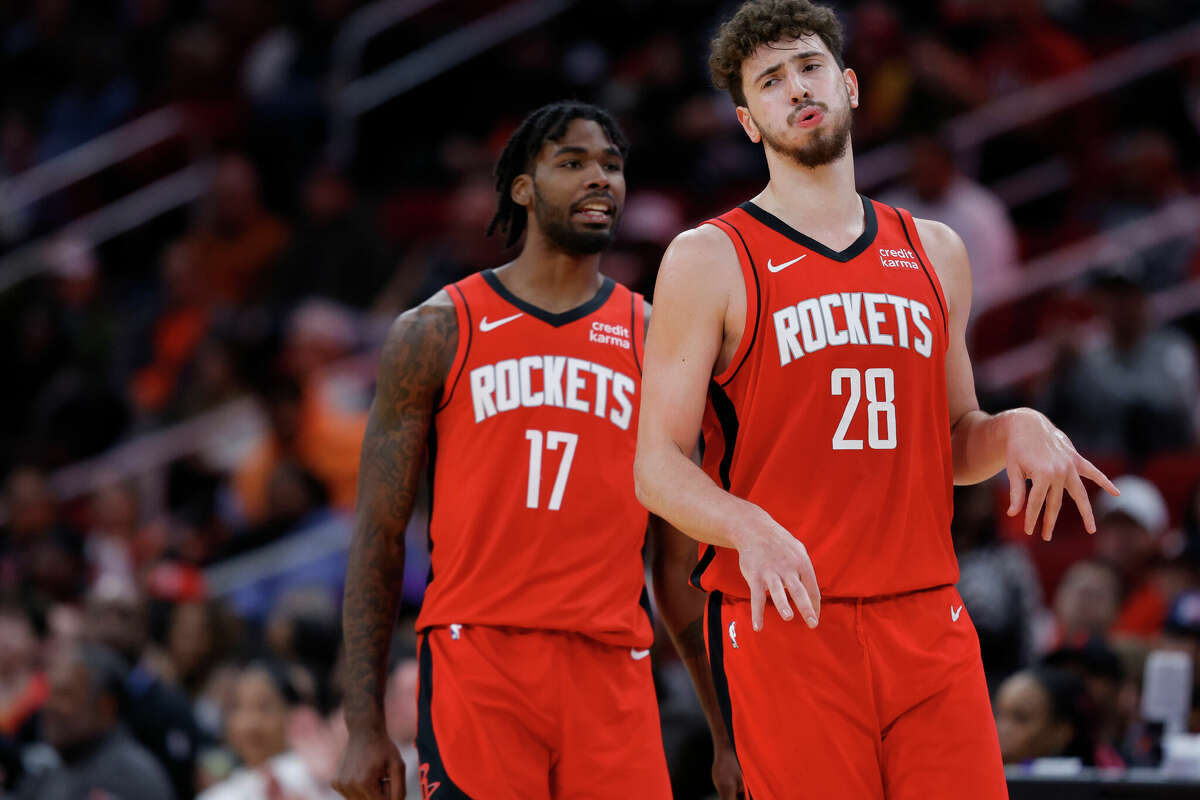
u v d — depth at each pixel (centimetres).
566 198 1332
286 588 2814
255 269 3869
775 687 1055
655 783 1286
